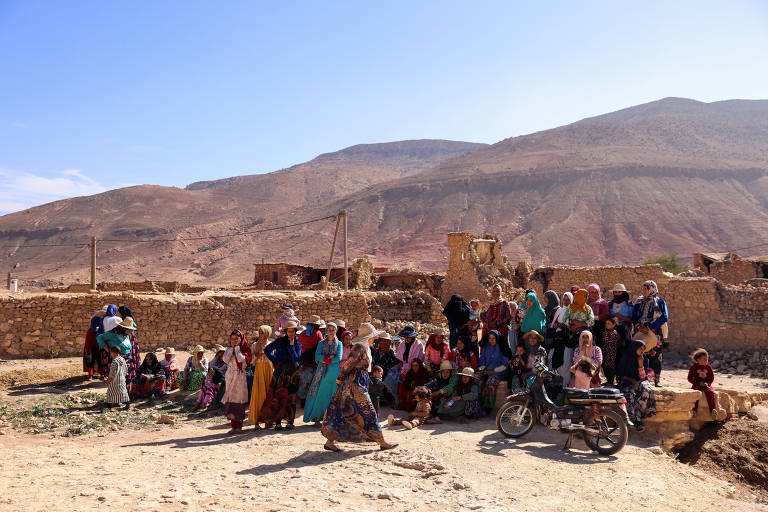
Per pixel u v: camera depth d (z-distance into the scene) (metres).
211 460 8.21
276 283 58.38
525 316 12.07
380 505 6.24
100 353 15.40
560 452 9.54
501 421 10.37
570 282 36.75
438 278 42.03
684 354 27.52
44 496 6.09
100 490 6.35
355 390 8.71
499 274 36.75
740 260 42.75
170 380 15.03
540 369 10.21
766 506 8.33
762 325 25.23
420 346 12.84
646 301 12.26
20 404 13.14
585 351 10.92
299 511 5.88
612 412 9.55
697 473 9.66
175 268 189.62
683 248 177.38
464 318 13.30
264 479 7.08
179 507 5.83
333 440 8.75
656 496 7.71
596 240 184.62
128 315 15.64
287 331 11.12
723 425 12.87
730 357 25.08
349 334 11.88
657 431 11.42
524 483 7.64
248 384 11.88
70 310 19.00
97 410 12.96
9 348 18.30
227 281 163.38
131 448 9.41
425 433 10.38
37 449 9.22
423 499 6.50
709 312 26.84
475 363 12.41
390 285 43.91
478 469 8.13
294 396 10.95
